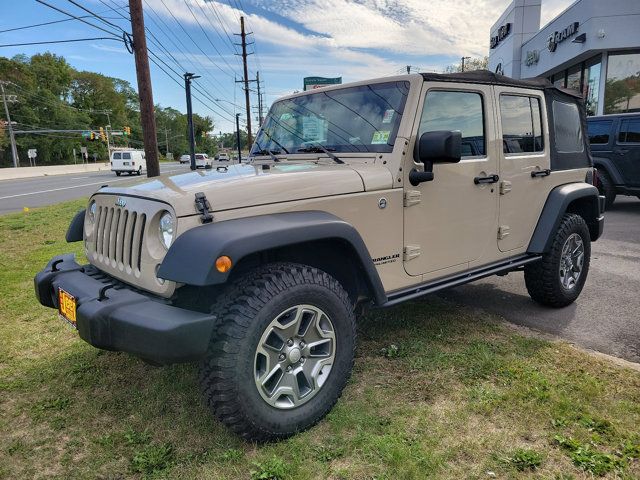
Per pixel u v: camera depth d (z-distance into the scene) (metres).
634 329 3.98
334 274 2.96
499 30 26.59
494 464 2.29
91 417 2.78
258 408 2.34
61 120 87.44
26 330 4.06
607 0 15.76
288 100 3.88
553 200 4.18
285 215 2.48
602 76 16.83
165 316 2.18
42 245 7.86
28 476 2.32
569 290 4.42
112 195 2.77
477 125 3.48
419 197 3.07
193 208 2.30
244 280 2.40
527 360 3.33
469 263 3.53
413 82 3.07
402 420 2.63
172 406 2.86
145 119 13.02
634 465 2.28
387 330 3.89
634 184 9.62
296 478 2.22
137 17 12.54
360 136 3.20
